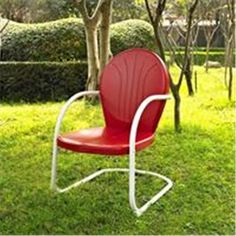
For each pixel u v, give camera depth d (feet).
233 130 15.21
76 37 24.40
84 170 11.52
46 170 11.44
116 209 9.08
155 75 10.20
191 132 14.90
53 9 33.04
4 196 9.73
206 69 30.68
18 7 34.01
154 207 9.25
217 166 11.65
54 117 17.53
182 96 21.62
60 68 22.97
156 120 9.89
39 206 9.22
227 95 21.59
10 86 22.95
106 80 10.87
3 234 8.14
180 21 28.71
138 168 11.51
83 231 8.32
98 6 19.01
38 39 24.49
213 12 27.94
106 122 10.77
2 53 24.67
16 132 15.11
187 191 10.05
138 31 24.93
